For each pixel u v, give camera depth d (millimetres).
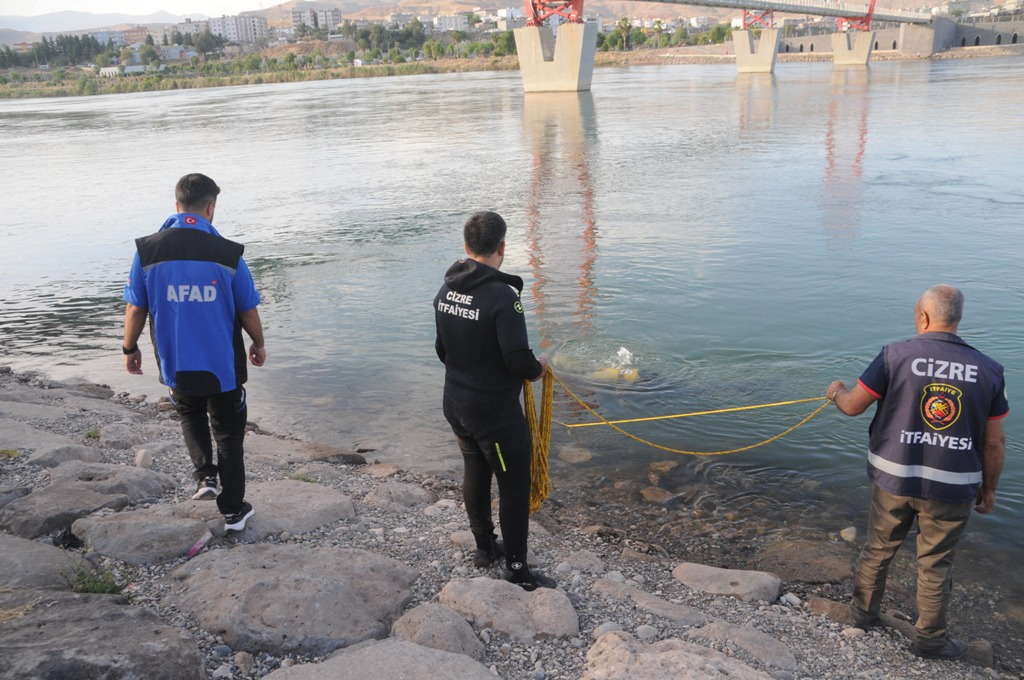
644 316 11328
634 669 3510
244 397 4629
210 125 53688
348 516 5457
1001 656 4457
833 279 12844
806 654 4246
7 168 34688
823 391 8516
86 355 11289
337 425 8312
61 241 19297
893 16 128875
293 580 3926
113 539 4500
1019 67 90375
